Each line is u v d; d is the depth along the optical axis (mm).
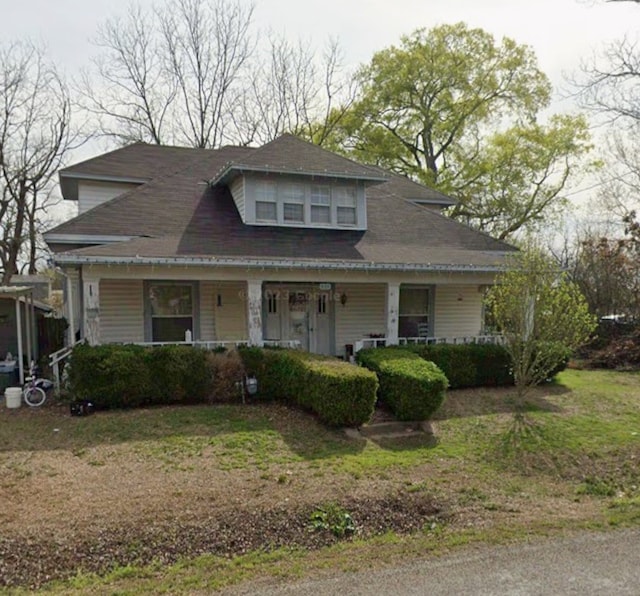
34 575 3961
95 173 14945
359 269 11555
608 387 12320
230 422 8641
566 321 9344
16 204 26750
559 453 7566
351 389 8164
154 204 13062
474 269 12234
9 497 5547
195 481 6102
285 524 4949
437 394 8680
